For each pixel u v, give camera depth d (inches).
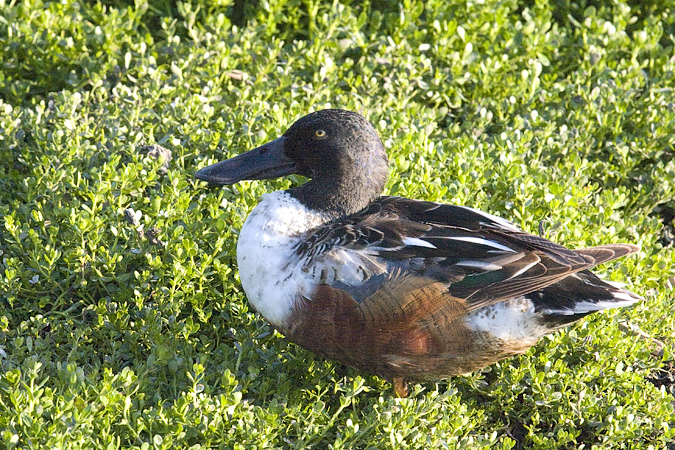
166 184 384.5
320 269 306.2
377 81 484.1
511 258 304.0
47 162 382.6
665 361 371.6
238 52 478.9
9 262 346.9
